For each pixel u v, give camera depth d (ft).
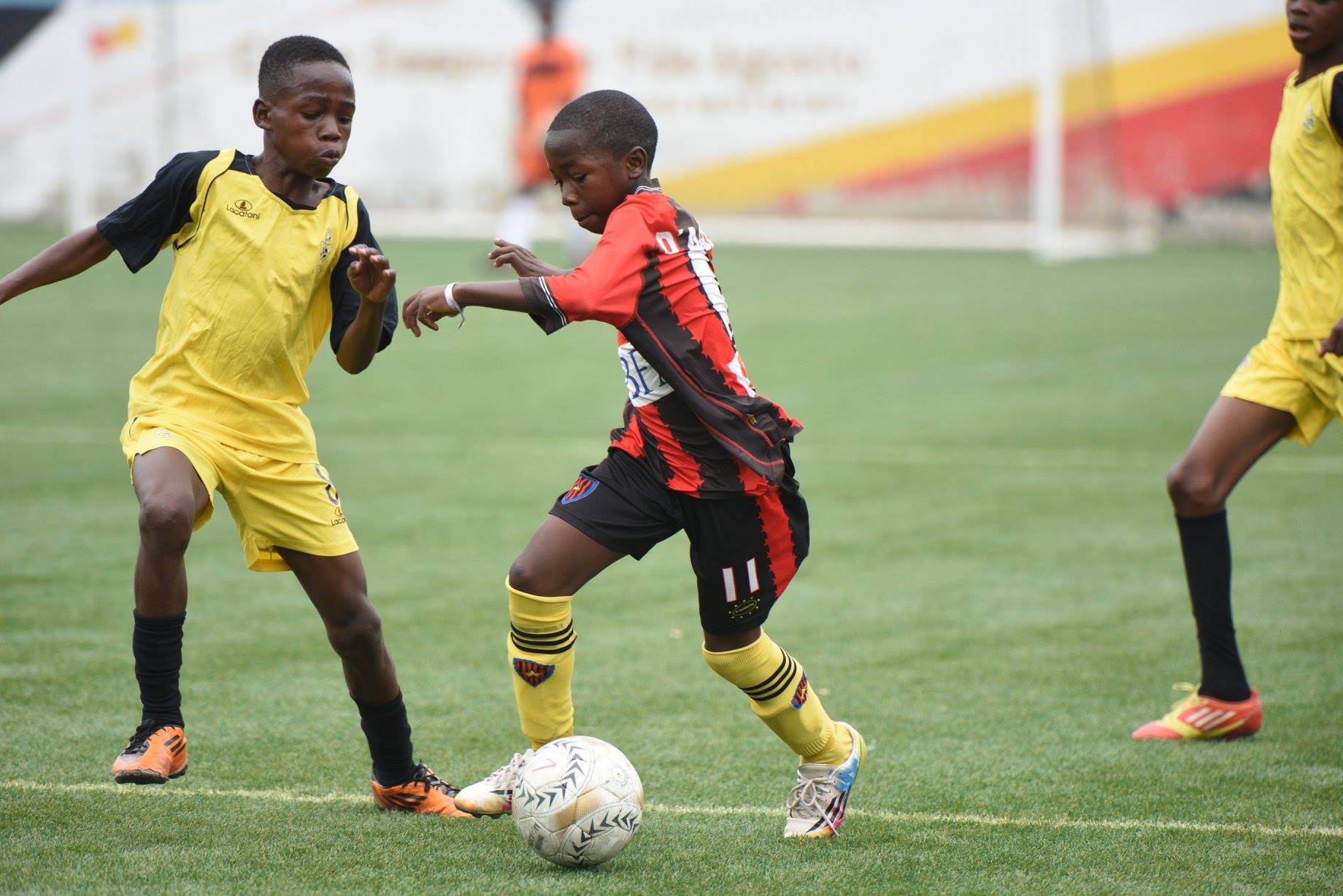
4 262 221.25
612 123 41.34
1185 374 147.43
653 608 72.02
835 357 158.40
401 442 113.50
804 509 43.19
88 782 46.39
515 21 302.45
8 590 71.41
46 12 292.40
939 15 300.40
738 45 305.12
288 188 43.39
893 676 60.90
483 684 59.26
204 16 297.53
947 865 40.52
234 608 70.23
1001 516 92.17
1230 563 54.13
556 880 38.88
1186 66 296.71
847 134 305.73
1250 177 298.97
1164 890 38.73
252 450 43.09
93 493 93.61
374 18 302.86
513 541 84.17
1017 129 300.40
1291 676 60.80
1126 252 290.15
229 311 42.60
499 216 306.96
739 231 312.09
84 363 146.82
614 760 40.09
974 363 155.02
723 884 38.75
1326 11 51.44
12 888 37.37
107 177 299.99
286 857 40.24
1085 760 50.75
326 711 54.95
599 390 139.33
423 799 44.80
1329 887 39.11
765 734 53.36
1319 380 53.52
